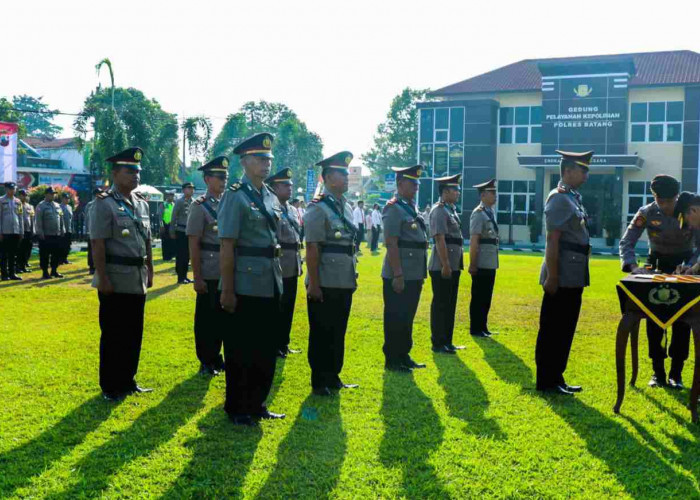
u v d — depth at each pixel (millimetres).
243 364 4812
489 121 34844
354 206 28000
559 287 5578
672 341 6051
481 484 3824
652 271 6133
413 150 58469
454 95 35969
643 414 5117
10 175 22469
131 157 5516
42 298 10836
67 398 5371
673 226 6051
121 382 5484
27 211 15227
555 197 5578
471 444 4426
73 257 18922
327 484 3809
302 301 11094
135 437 4508
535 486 3801
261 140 4953
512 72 37469
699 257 5652
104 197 5441
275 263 4938
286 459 4160
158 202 27250
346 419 4930
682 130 31766
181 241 12945
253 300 4793
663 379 6020
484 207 8453
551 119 33156
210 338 6238
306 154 40531
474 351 7426
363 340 7863
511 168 35438
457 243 7590
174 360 6699
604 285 13547
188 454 4223
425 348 7562
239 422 4797
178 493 3684
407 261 6477
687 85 31281
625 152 32344
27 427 4680
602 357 7074
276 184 7215
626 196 32938
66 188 24203
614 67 31875
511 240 34438
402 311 6477
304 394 5609
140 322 5621
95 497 3627
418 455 4227
